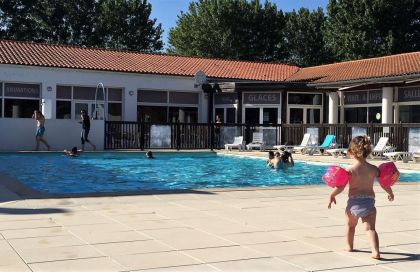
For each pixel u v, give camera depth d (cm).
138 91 3177
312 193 1084
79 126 2570
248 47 5406
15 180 1248
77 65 2995
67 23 5662
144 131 2658
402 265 550
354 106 2941
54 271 507
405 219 815
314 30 5494
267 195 1047
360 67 3056
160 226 726
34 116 2486
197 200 966
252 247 616
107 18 5775
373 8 4397
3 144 2438
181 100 3291
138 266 529
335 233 699
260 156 2320
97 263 537
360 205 583
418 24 4525
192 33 5594
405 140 2177
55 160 2133
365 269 534
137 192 1051
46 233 668
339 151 2266
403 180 1510
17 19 5394
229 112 3203
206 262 549
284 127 2817
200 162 2189
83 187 1330
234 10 5403
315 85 2845
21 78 2855
